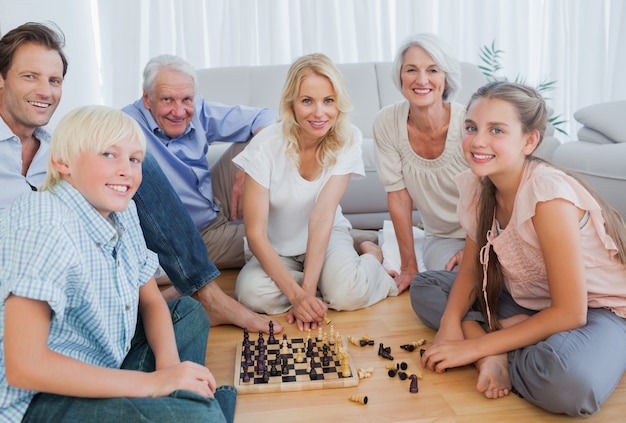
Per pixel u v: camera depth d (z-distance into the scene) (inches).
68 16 142.1
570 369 50.7
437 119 81.4
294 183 78.5
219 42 151.0
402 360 64.8
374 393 57.9
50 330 44.4
